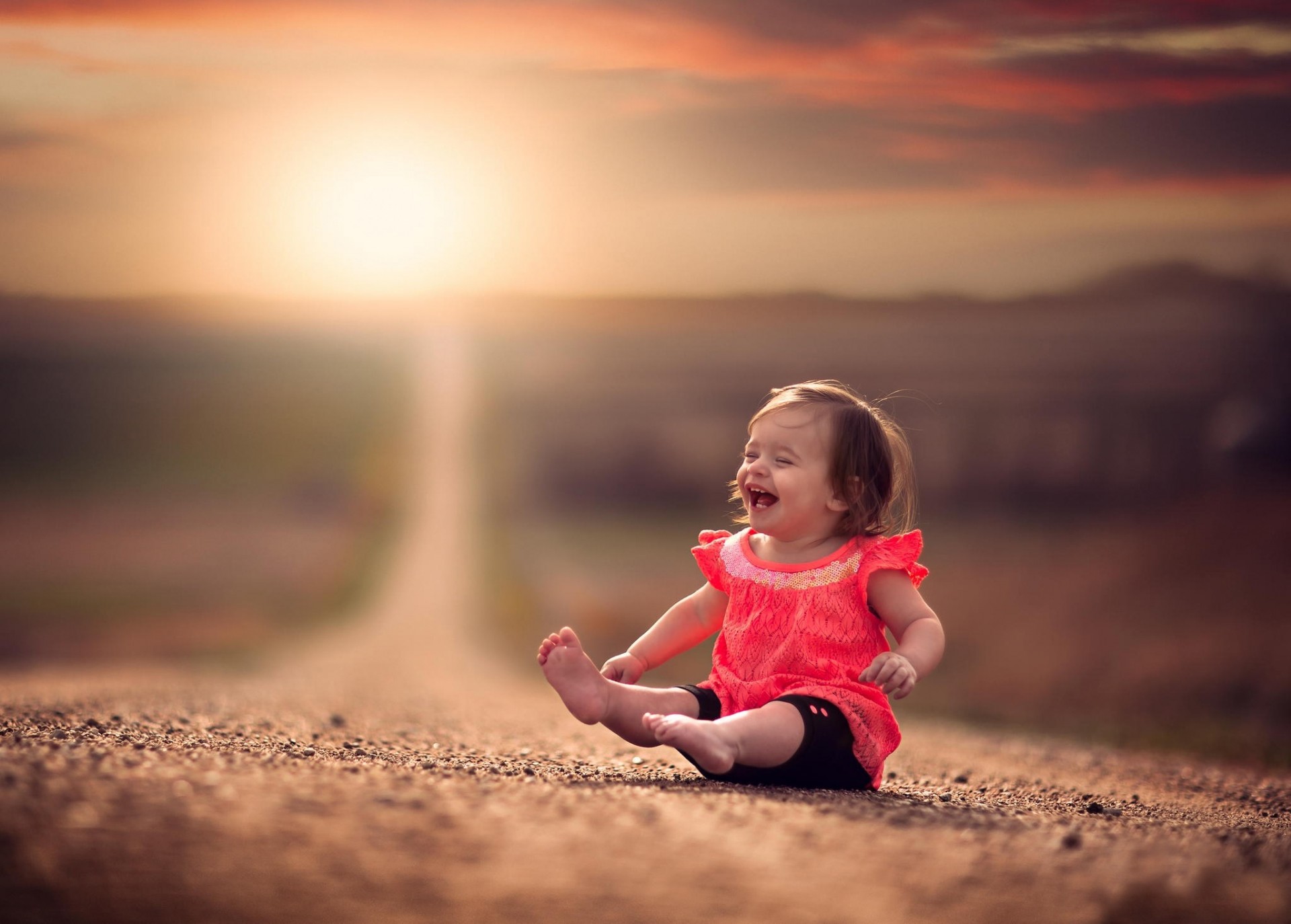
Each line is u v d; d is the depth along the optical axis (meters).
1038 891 2.21
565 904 2.03
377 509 51.25
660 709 3.30
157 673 15.12
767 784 3.19
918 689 14.76
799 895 2.12
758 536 3.64
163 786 2.41
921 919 2.06
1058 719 12.16
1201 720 11.88
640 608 26.25
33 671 16.25
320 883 2.04
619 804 2.60
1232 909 2.18
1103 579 17.22
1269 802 4.43
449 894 2.03
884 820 2.66
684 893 2.10
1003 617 18.11
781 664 3.37
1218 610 14.67
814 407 3.46
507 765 3.58
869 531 3.50
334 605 32.25
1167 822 3.38
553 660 3.21
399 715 6.38
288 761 2.94
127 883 1.98
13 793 2.28
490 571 36.94
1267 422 28.66
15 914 1.87
